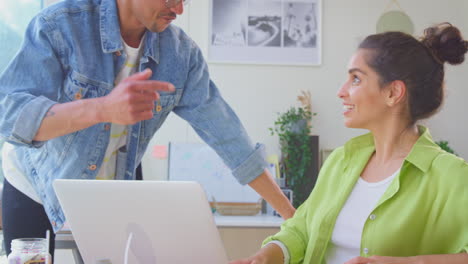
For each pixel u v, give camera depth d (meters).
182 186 1.08
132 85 1.23
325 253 1.48
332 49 4.32
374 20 4.34
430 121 4.32
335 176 1.57
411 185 1.34
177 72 1.76
